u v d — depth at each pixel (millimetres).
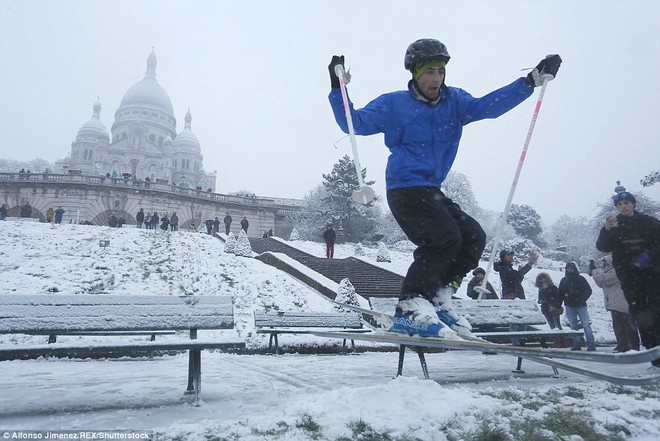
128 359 7859
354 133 3104
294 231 37781
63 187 47281
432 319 2781
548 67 3117
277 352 8500
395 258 30109
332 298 13367
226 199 55188
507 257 9719
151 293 13914
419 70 3141
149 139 107688
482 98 3221
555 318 10070
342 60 3102
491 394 3859
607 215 6367
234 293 14055
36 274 14773
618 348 7859
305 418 2881
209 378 5219
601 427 3227
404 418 2895
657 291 5215
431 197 3004
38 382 4914
